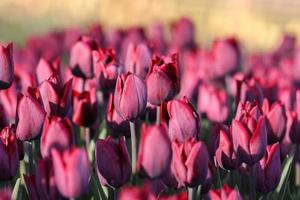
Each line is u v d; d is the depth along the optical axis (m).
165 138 2.88
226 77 5.68
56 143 2.96
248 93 4.23
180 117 3.20
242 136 3.20
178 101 3.20
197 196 3.33
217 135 3.56
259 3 24.59
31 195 2.99
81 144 4.23
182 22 7.72
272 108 3.56
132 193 2.13
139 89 3.35
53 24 19.05
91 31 6.97
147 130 2.88
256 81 4.68
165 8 20.02
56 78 3.62
